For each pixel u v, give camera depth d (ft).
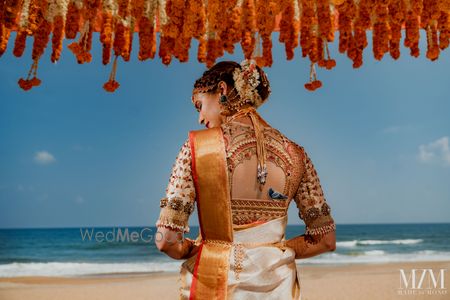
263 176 4.30
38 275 62.08
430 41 6.39
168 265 74.23
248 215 4.24
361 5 6.30
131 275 59.57
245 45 6.12
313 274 52.49
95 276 59.06
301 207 4.75
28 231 231.71
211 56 6.59
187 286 4.19
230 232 4.16
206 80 4.94
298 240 4.77
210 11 6.12
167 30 6.39
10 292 42.45
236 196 4.25
